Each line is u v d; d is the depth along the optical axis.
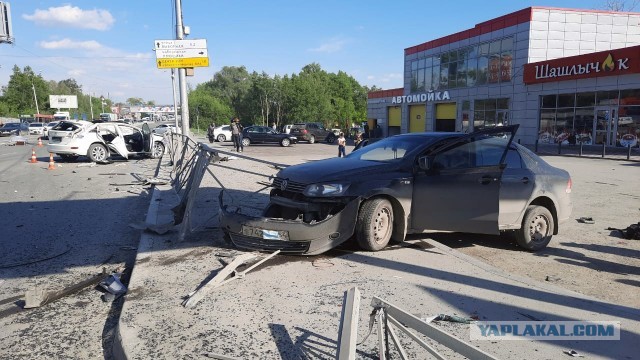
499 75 31.42
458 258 5.29
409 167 5.66
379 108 48.16
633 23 29.55
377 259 5.25
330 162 6.01
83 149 17.11
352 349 2.67
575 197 10.28
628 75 23.39
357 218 5.35
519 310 3.89
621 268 5.40
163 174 13.91
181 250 5.69
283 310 3.89
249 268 4.84
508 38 30.38
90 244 6.45
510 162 6.08
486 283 4.51
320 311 3.87
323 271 4.84
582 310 3.90
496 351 3.20
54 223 7.69
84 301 4.50
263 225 5.22
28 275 5.23
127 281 5.03
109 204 9.37
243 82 106.81
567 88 26.64
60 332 3.86
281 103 71.19
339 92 89.56
